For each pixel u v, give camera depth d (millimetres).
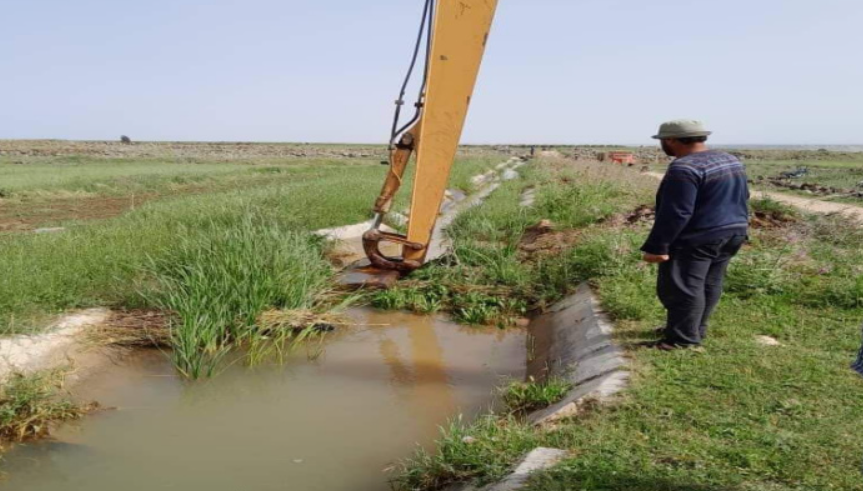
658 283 5410
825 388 4492
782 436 3752
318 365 6531
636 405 4250
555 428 4156
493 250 9945
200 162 43750
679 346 5348
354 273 9344
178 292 7293
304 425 5160
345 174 26781
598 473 3344
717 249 5188
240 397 5734
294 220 11953
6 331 6160
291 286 7703
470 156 57250
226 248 8023
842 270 7473
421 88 8672
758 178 27875
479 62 8367
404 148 8883
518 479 3400
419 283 8914
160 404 5570
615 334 5801
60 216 15891
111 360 6391
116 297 7637
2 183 21672
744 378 4676
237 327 6977
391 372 6340
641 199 15211
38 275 7387
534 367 6383
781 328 5898
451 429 4270
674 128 5117
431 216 8969
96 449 4742
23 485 4219
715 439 3764
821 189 21266
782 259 7781
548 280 8672
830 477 3281
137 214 12719
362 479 4297
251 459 4594
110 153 55312
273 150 72875
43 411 5012
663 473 3346
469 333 7660
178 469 4453
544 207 14320
